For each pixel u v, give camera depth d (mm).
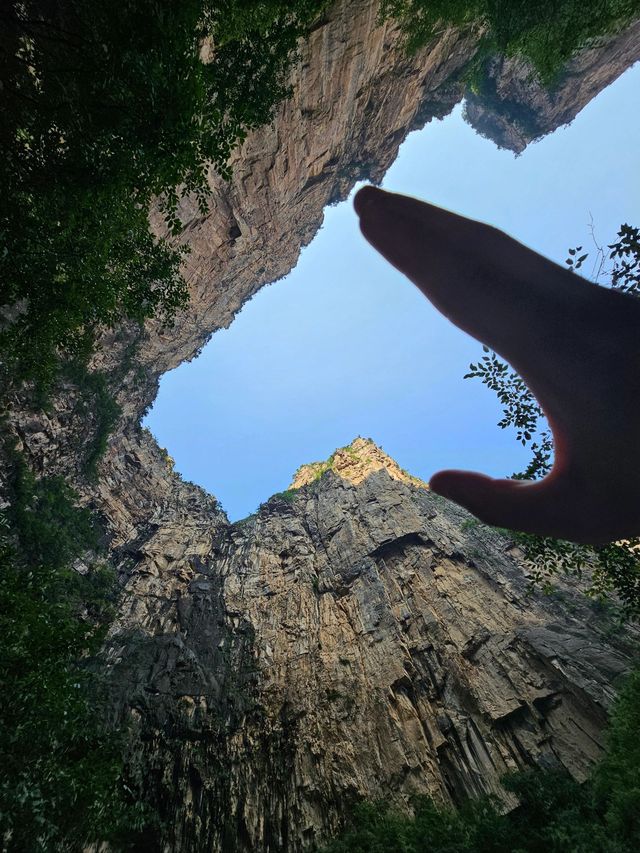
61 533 36594
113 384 50000
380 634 36375
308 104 34812
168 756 28375
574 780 21500
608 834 15812
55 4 10828
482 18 22672
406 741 27766
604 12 17438
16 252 11523
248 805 25859
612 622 30484
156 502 57000
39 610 12406
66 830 11383
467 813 21047
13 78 10578
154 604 41969
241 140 11570
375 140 52562
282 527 55594
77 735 12000
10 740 9891
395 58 36656
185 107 9617
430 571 41906
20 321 13586
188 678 34281
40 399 36000
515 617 34594
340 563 46375
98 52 9516
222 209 42531
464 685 30641
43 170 10875
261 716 31766
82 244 12547
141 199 11945
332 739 29188
